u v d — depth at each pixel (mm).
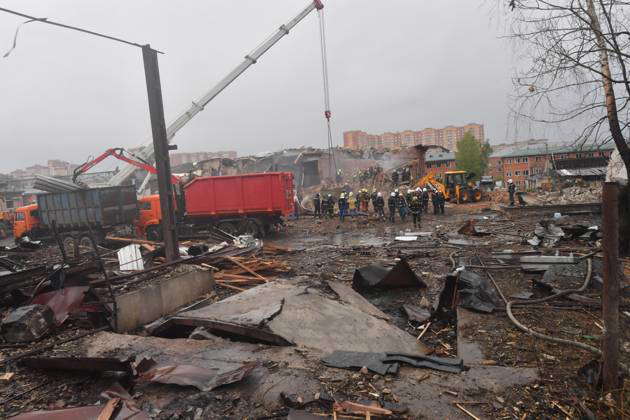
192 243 14672
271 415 3258
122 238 16516
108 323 6301
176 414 3318
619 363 3709
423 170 43062
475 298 6027
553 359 4152
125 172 26562
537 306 5902
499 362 4184
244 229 18312
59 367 4289
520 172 60750
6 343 5453
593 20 4914
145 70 8750
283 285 7008
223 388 3686
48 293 6539
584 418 3064
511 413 3131
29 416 3283
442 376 3746
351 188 37938
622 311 5344
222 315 5496
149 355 4648
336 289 6859
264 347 4648
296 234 19578
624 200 8445
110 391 3719
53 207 17328
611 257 3217
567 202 24953
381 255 12172
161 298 7211
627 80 4902
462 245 12625
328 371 3906
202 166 45375
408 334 5582
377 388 3547
